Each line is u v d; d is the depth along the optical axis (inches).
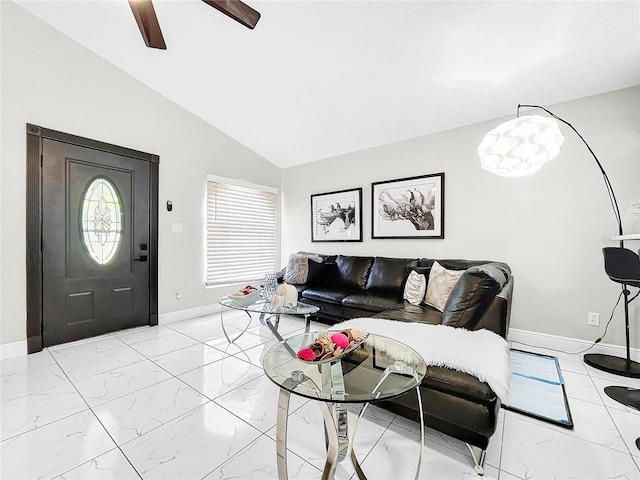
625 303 84.1
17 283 93.4
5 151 91.2
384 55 89.7
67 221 103.9
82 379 78.9
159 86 125.1
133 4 71.1
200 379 79.7
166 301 131.7
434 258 127.3
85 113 107.7
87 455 51.7
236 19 74.9
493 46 80.7
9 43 91.8
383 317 88.3
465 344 56.6
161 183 130.1
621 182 91.1
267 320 105.4
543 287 103.0
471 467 49.5
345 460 51.4
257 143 162.4
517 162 79.0
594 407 66.1
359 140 143.7
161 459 51.0
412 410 55.3
